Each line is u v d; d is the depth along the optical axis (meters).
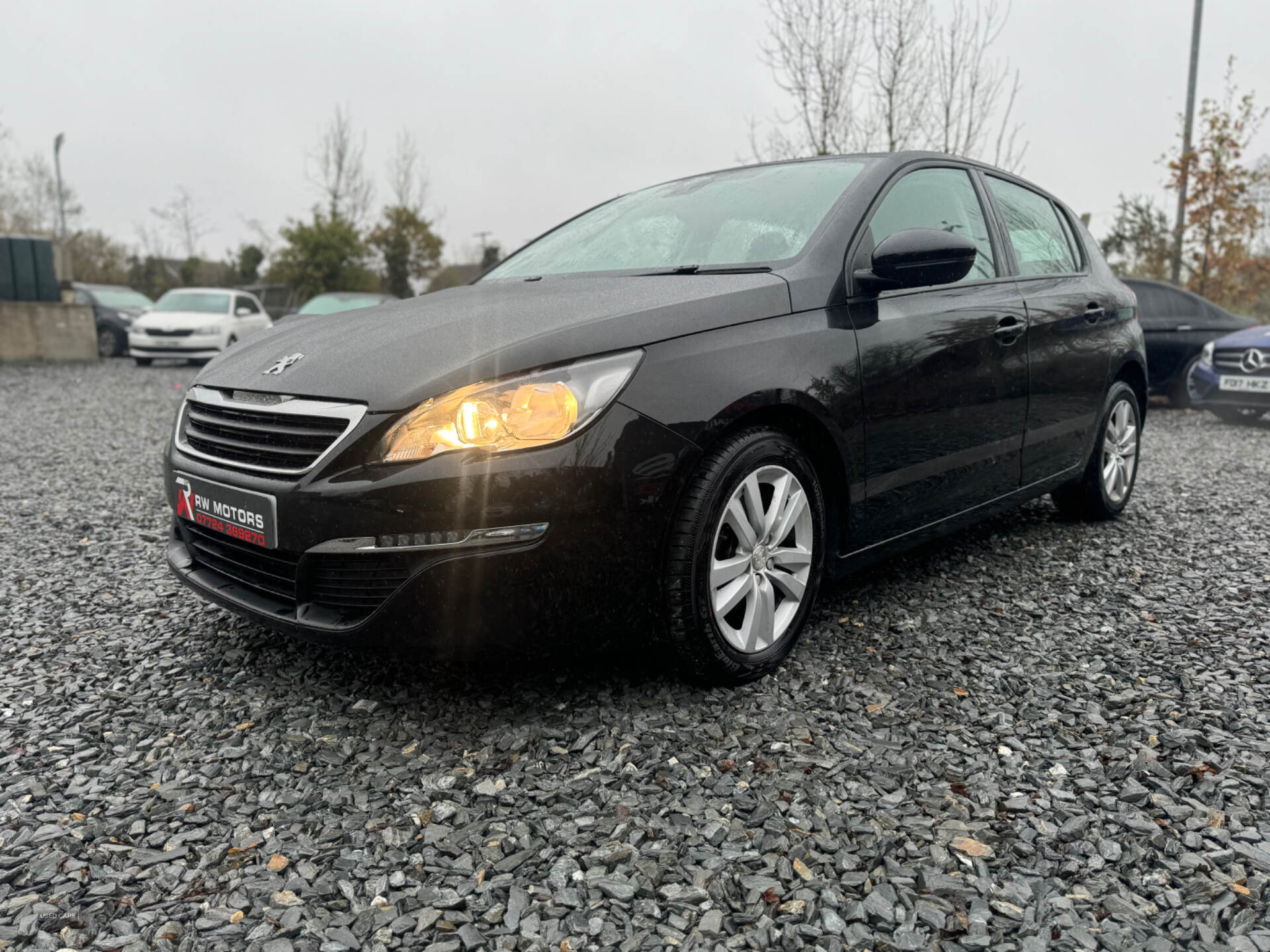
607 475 2.16
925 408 2.94
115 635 3.02
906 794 2.01
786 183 3.20
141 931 1.61
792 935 1.58
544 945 1.57
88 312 17.11
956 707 2.43
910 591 3.36
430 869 1.77
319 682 2.61
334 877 1.75
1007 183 3.86
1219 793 2.01
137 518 4.66
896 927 1.61
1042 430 3.62
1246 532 4.20
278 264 32.16
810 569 2.66
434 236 36.66
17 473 5.95
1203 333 9.53
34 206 41.34
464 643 2.16
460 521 2.08
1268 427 8.38
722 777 2.08
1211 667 2.68
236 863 1.80
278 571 2.35
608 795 2.00
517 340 2.22
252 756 2.21
